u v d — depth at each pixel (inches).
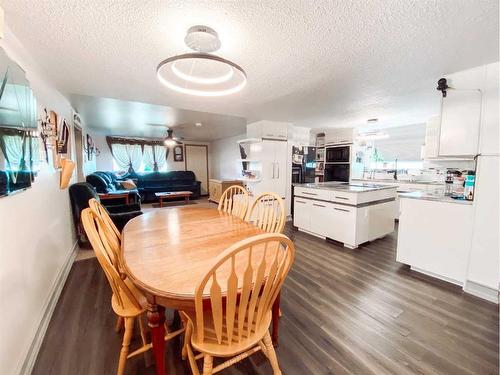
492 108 76.8
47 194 79.8
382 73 83.7
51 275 79.1
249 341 39.8
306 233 154.6
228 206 105.0
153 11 50.3
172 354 56.3
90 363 53.0
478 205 80.0
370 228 130.6
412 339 60.1
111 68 80.7
